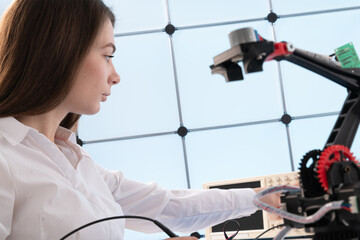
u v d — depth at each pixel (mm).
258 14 3264
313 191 518
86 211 809
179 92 3217
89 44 819
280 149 3168
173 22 3277
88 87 850
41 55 793
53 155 848
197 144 3191
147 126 3238
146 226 1077
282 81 3178
